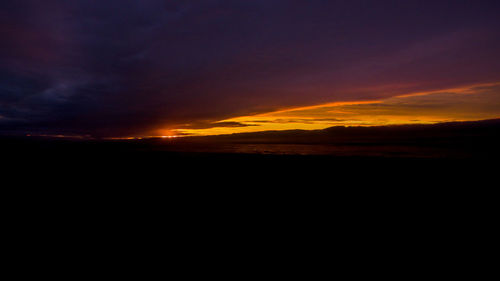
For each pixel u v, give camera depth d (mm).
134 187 7016
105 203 5551
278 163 10906
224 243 3713
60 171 9086
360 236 3988
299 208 5293
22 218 4629
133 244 3648
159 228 4254
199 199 5906
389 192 6434
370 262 3223
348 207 5363
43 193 6289
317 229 4238
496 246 3584
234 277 2871
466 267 3090
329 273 2975
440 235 3994
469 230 4137
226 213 4984
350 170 9320
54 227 4234
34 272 2906
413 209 5215
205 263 3164
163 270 2994
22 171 9141
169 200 5805
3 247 3512
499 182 7188
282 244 3709
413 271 3023
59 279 2775
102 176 8375
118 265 3084
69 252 3404
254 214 4941
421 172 8875
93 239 3803
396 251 3506
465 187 6777
